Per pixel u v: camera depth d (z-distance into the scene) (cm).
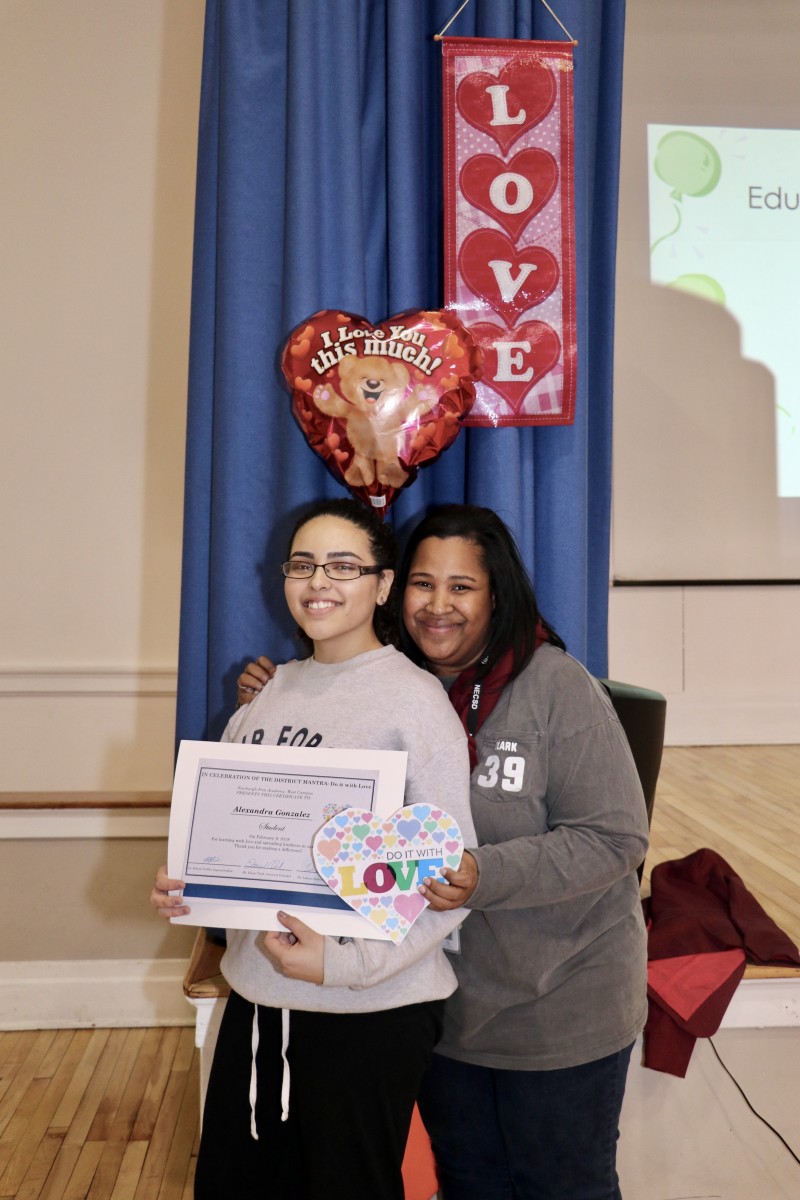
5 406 316
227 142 185
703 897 225
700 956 194
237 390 186
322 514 136
